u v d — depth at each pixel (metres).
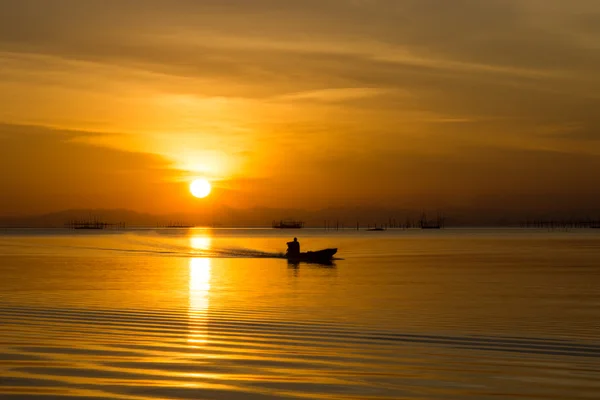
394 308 21.62
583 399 10.42
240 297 24.98
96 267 44.00
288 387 10.91
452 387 11.05
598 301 23.81
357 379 11.52
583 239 125.44
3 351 13.65
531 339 15.64
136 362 12.64
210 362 12.73
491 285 30.47
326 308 21.48
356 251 73.00
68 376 11.43
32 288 28.44
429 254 64.69
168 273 38.59
